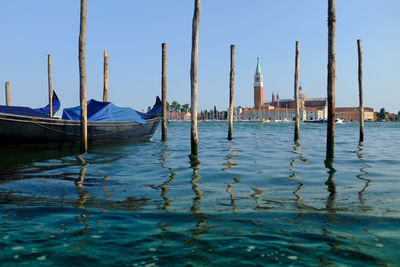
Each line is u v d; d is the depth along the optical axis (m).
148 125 21.31
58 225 4.09
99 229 3.93
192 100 12.98
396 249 3.30
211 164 10.20
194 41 12.80
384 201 5.21
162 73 20.70
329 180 7.30
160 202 5.21
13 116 13.23
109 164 10.21
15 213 4.60
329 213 4.50
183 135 30.41
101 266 3.01
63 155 12.79
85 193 5.90
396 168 9.23
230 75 21.05
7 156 12.37
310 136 28.22
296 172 8.52
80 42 12.91
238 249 3.33
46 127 14.44
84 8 12.80
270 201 5.26
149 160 11.25
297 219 4.25
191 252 3.28
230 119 21.78
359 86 20.94
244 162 10.69
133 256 3.21
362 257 3.13
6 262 3.09
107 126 17.28
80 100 13.21
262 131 41.22
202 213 4.55
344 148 16.09
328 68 11.81
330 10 11.59
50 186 6.58
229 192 6.00
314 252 3.25
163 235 3.73
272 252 3.26
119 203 5.15
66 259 3.15
